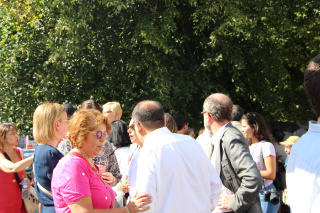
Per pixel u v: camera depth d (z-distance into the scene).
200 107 7.86
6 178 3.71
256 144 3.81
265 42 8.06
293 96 10.34
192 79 7.62
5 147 3.99
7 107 7.34
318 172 1.26
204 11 6.99
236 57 7.41
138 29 6.77
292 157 1.46
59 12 7.10
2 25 7.38
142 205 2.02
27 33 7.10
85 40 6.96
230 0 6.95
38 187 2.65
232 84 8.29
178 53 7.61
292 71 10.27
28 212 3.89
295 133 8.34
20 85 7.02
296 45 9.28
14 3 7.21
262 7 7.50
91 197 2.06
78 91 7.11
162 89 6.82
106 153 3.32
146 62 6.98
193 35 7.89
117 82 7.32
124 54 7.27
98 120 2.21
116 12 6.48
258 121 3.82
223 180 2.75
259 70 8.48
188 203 2.15
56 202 2.07
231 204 2.62
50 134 2.69
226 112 2.86
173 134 2.31
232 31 7.38
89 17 6.57
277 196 3.71
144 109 2.32
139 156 2.18
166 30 6.86
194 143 2.33
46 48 7.04
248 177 2.54
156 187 2.09
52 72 6.99
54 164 2.59
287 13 8.23
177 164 2.13
